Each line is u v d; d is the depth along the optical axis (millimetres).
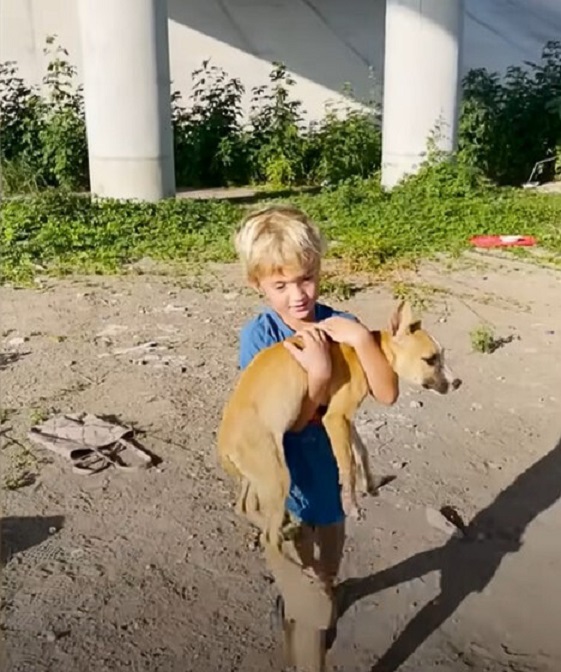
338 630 3400
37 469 4727
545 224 10547
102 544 4039
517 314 7484
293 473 2773
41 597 3633
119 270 8867
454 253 9344
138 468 4754
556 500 4418
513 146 14750
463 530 4129
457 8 12359
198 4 15852
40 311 7609
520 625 3455
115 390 5883
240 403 2588
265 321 2795
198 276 8672
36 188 13555
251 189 14406
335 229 10453
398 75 12570
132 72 11469
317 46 16391
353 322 2678
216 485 4605
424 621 3475
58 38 15453
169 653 3301
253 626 3457
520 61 17141
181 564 3887
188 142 14812
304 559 2852
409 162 12719
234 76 16250
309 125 15984
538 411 5512
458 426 5281
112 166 11711
